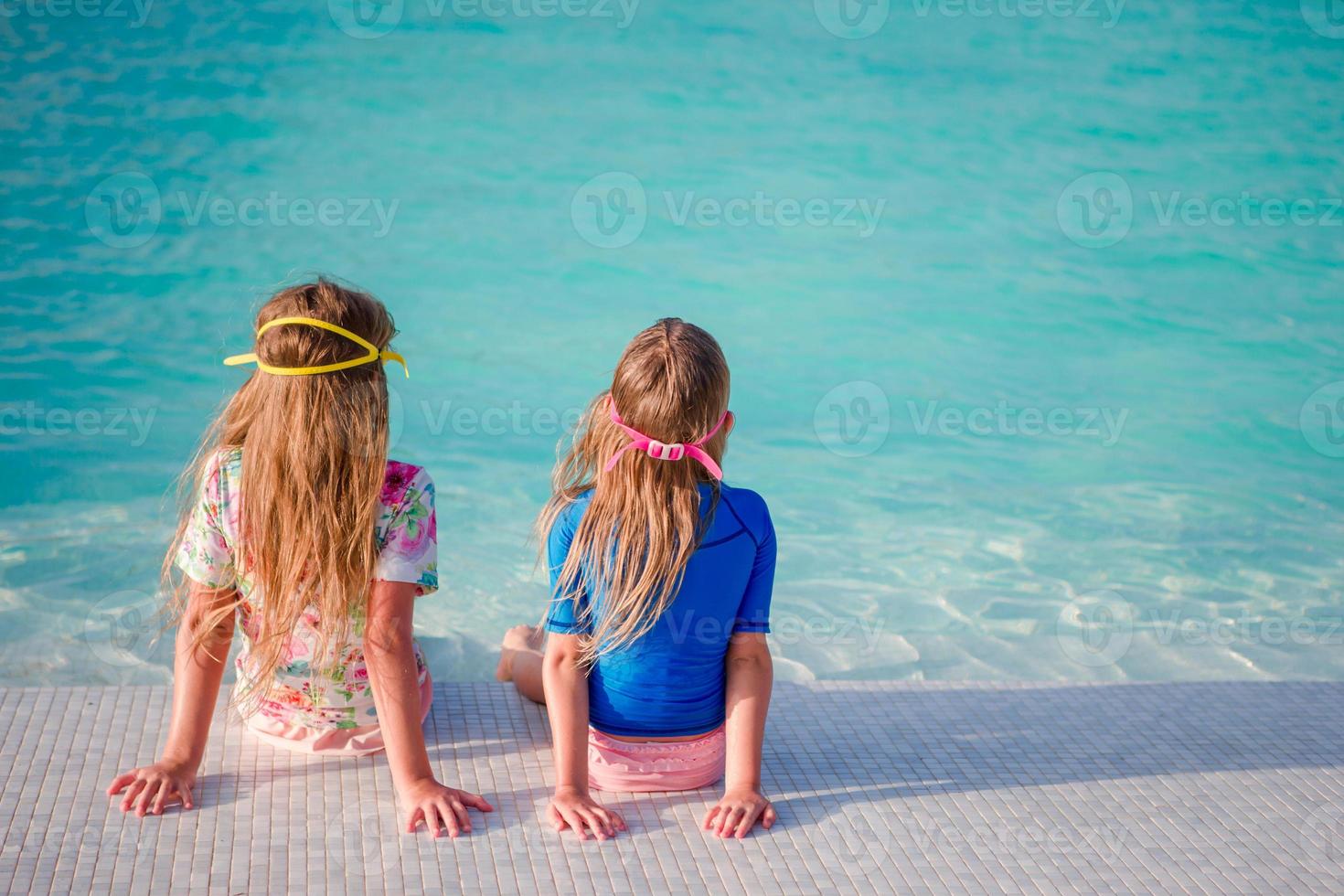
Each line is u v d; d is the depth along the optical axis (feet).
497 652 12.15
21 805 7.61
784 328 24.26
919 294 26.50
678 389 7.54
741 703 8.18
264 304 7.93
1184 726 9.76
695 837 7.70
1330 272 28.32
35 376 18.95
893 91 39.88
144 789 7.64
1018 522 15.98
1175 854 7.72
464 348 22.04
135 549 13.67
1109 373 22.49
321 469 7.57
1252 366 23.00
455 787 8.20
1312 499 16.97
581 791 7.83
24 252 24.39
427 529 7.91
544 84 38.37
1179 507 16.60
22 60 35.58
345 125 33.81
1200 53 44.47
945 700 10.16
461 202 29.86
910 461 18.11
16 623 11.94
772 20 46.03
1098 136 36.76
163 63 36.50
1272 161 35.35
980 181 33.42
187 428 17.34
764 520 8.00
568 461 8.41
